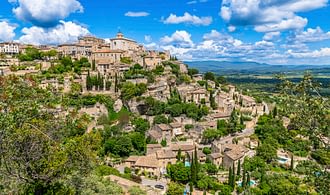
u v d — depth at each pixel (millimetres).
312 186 27391
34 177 29297
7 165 28141
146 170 102875
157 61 187625
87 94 143000
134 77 156875
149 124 131250
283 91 26906
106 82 150125
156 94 147625
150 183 95875
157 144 115375
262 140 128375
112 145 111188
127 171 101125
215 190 94375
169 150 112938
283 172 105312
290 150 116688
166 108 137875
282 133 33250
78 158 32625
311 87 25578
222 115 139875
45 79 143375
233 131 132375
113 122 133375
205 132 123188
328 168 25625
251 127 143000
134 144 115562
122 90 144250
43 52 190750
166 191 90250
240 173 105188
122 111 142375
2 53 193500
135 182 88750
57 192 33156
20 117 26953
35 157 28547
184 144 122375
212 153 113688
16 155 27531
